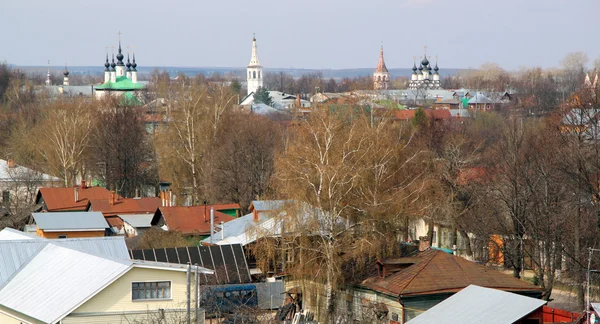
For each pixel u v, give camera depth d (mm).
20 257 63219
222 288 68500
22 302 57688
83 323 55188
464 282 62125
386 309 62719
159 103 179750
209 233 96875
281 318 66000
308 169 70250
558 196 79500
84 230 104812
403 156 81188
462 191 93938
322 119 73000
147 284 57156
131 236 106562
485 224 84125
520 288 62000
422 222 104750
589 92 105125
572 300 75375
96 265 58719
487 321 47562
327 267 67125
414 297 60906
